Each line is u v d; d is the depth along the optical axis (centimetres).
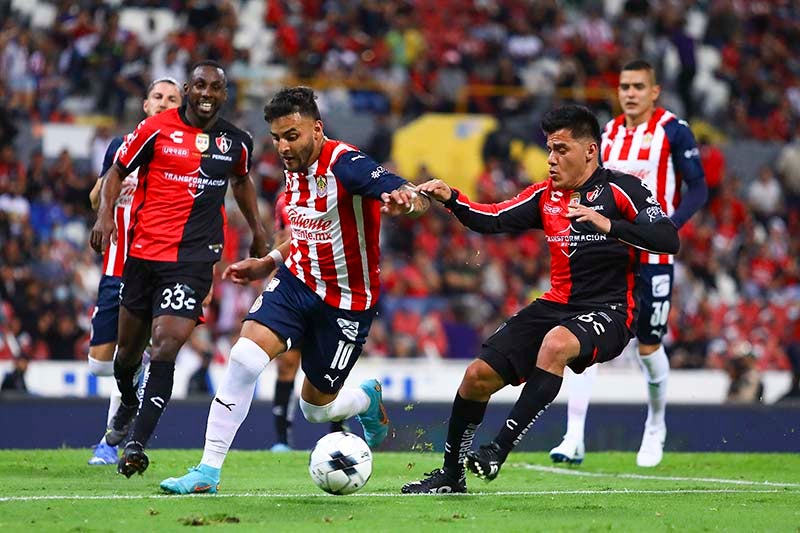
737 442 4362
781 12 8644
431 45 7625
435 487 2222
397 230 6328
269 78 7350
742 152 7625
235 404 2145
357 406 2452
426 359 5609
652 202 2177
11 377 4803
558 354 2073
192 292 2461
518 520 1869
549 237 2228
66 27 7081
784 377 5538
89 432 4144
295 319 2156
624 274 2205
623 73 3209
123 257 2805
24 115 6781
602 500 2200
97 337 2820
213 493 2153
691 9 8681
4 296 5284
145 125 2500
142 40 7375
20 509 1909
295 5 7738
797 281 6831
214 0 7394
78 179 6288
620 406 4553
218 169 2536
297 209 2145
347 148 2100
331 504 2028
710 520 1920
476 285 6194
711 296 6519
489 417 4491
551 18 8106
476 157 7131
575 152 2188
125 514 1862
